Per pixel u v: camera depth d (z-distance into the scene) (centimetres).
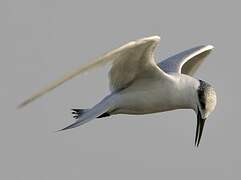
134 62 1664
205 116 1758
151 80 1719
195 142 1767
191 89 1741
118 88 1738
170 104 1745
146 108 1747
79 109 1745
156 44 1612
